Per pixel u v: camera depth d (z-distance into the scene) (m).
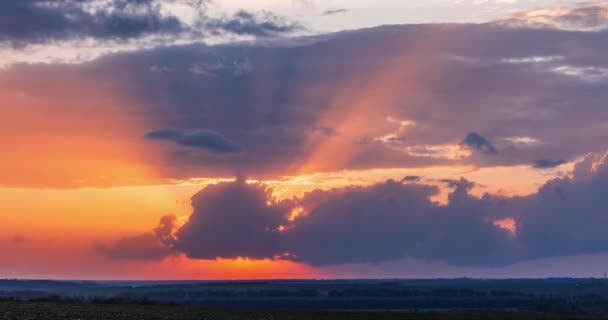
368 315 187.75
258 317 161.88
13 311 147.75
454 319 175.25
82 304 196.38
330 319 163.88
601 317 197.25
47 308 162.50
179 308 199.75
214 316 159.50
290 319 160.38
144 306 199.38
